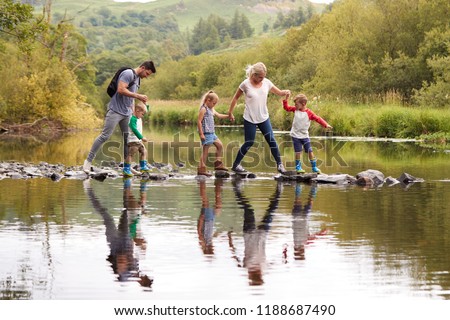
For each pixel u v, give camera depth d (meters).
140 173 22.78
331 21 94.19
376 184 19.62
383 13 75.94
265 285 8.62
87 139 51.25
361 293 8.30
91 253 10.30
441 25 70.38
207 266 9.52
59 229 12.21
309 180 20.73
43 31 39.91
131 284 8.71
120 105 22.48
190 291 8.42
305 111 22.12
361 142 42.00
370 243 10.86
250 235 11.59
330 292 8.34
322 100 74.19
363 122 51.66
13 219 13.28
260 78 22.34
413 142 42.12
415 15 73.88
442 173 22.64
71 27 84.81
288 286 8.56
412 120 47.25
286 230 12.02
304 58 95.56
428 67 66.94
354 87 73.69
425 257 9.88
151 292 8.41
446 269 9.22
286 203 15.55
